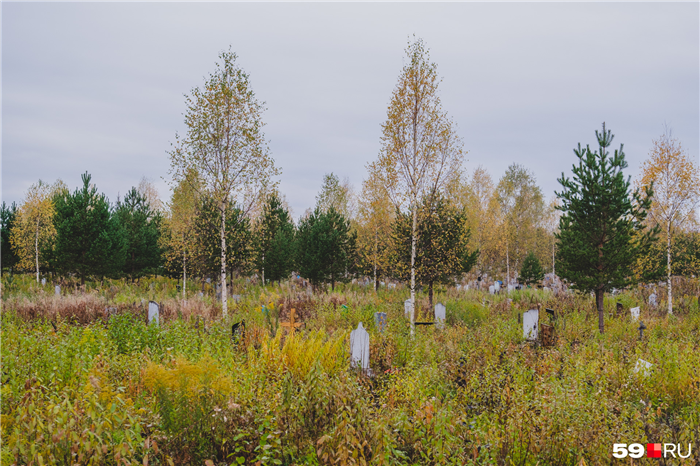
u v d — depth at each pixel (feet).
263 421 14.67
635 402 23.16
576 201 46.39
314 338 28.04
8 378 19.45
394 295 72.64
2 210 104.73
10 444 12.08
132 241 99.71
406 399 19.17
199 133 59.62
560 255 48.60
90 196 82.89
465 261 80.02
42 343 23.89
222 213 59.57
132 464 12.38
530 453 15.83
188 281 102.83
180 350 26.14
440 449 14.11
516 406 18.04
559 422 16.55
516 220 141.79
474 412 20.03
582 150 46.06
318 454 12.77
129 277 102.12
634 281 45.62
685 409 22.71
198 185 62.03
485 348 30.58
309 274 84.48
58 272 89.81
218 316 50.78
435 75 49.55
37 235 99.09
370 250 92.32
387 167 49.75
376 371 28.32
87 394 14.39
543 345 37.17
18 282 83.41
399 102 49.90
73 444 11.84
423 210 50.39
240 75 60.70
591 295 73.36
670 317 54.19
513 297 80.94
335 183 157.58
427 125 49.32
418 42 49.90
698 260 82.69
